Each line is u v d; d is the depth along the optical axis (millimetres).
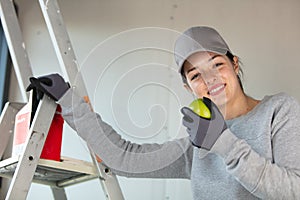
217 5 2051
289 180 1016
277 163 1103
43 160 1129
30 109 1180
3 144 1346
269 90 1929
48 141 1166
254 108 1245
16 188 1057
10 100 1954
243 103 1279
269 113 1181
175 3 2061
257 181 1011
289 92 1926
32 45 2031
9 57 1989
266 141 1154
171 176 1392
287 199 1014
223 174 1229
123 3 2076
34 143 1108
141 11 2061
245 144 1036
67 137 1915
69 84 1235
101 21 2055
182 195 1839
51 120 1149
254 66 1961
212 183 1246
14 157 1136
